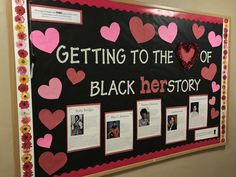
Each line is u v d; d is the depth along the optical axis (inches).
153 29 59.0
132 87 56.6
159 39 60.2
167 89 62.2
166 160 64.1
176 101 64.0
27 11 43.7
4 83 42.8
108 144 53.8
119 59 54.4
